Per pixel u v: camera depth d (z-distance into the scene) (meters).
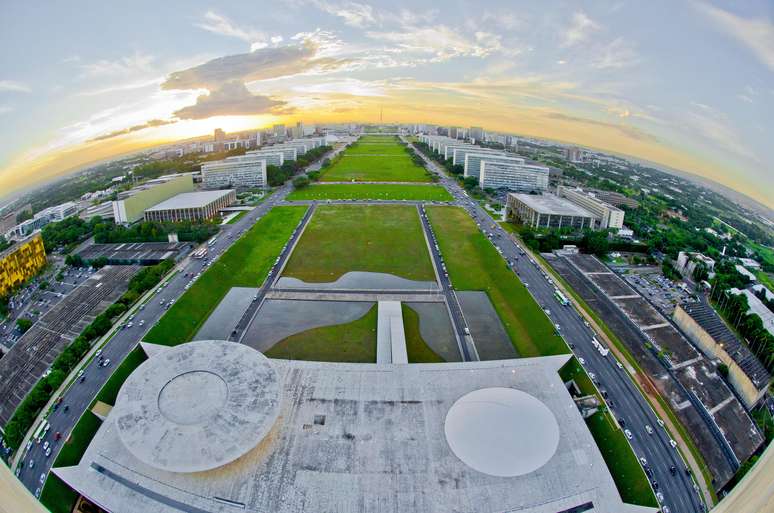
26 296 143.38
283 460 72.62
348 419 80.50
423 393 87.19
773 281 162.00
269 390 81.94
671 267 171.25
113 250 184.50
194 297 138.75
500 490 69.12
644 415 93.12
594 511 68.50
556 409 85.31
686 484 78.25
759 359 110.12
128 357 108.06
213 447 70.38
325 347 118.12
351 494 67.69
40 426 87.62
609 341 118.19
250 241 194.62
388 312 133.00
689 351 115.00
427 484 69.38
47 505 71.88
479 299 146.50
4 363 110.12
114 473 71.44
